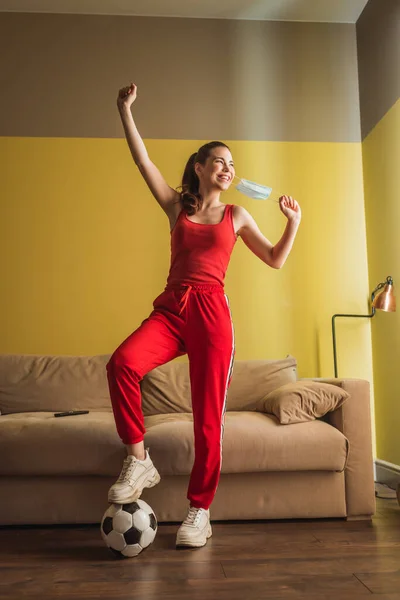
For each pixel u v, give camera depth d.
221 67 4.09
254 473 2.63
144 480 2.21
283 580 1.86
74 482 2.59
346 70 4.14
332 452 2.59
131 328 3.79
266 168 3.99
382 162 3.69
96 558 2.13
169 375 3.36
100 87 4.00
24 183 3.87
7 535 2.46
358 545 2.24
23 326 3.75
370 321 3.89
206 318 2.24
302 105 4.08
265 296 3.86
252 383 3.31
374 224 3.82
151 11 4.07
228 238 2.34
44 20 4.05
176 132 3.99
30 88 3.96
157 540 2.35
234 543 2.29
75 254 3.83
